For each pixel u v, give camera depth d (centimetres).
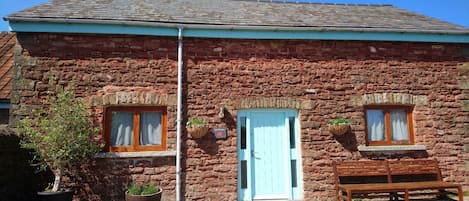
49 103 726
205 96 779
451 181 820
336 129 781
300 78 813
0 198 598
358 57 838
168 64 777
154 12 838
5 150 624
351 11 1027
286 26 795
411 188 712
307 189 780
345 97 819
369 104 826
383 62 845
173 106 765
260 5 1014
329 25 823
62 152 643
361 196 803
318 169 789
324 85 817
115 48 764
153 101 759
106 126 753
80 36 756
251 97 793
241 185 783
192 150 761
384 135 839
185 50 787
